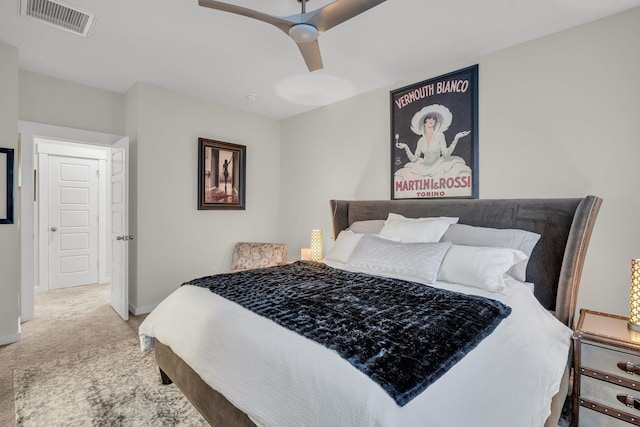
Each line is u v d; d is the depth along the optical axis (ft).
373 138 11.44
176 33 8.00
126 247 10.55
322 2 6.76
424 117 9.93
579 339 5.37
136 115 11.09
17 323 8.98
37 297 13.60
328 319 4.65
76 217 15.62
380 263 7.70
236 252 13.57
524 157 8.09
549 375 4.65
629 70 6.73
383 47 8.46
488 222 8.18
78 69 10.09
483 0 6.53
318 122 13.51
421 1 6.59
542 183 7.82
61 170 15.21
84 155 15.83
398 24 7.42
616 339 5.07
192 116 12.38
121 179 10.77
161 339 6.19
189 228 12.40
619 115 6.84
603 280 7.02
